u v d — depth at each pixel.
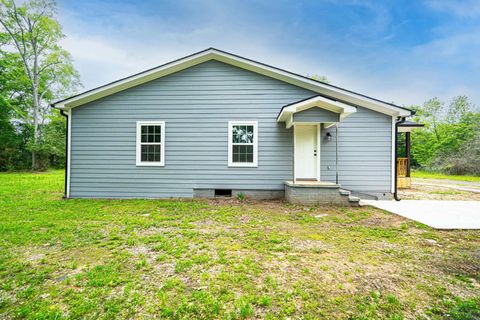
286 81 7.52
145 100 7.70
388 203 6.70
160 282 2.36
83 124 7.70
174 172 7.64
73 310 1.92
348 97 7.27
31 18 18.58
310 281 2.38
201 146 7.64
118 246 3.36
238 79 7.60
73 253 3.11
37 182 11.56
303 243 3.51
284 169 7.50
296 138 7.57
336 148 6.92
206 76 7.66
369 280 2.42
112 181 7.67
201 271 2.59
